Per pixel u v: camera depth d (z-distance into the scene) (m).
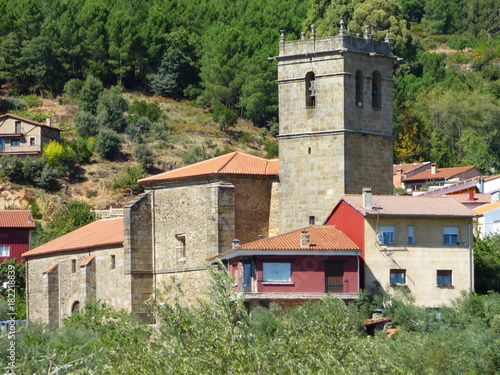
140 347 120.38
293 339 127.69
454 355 161.25
